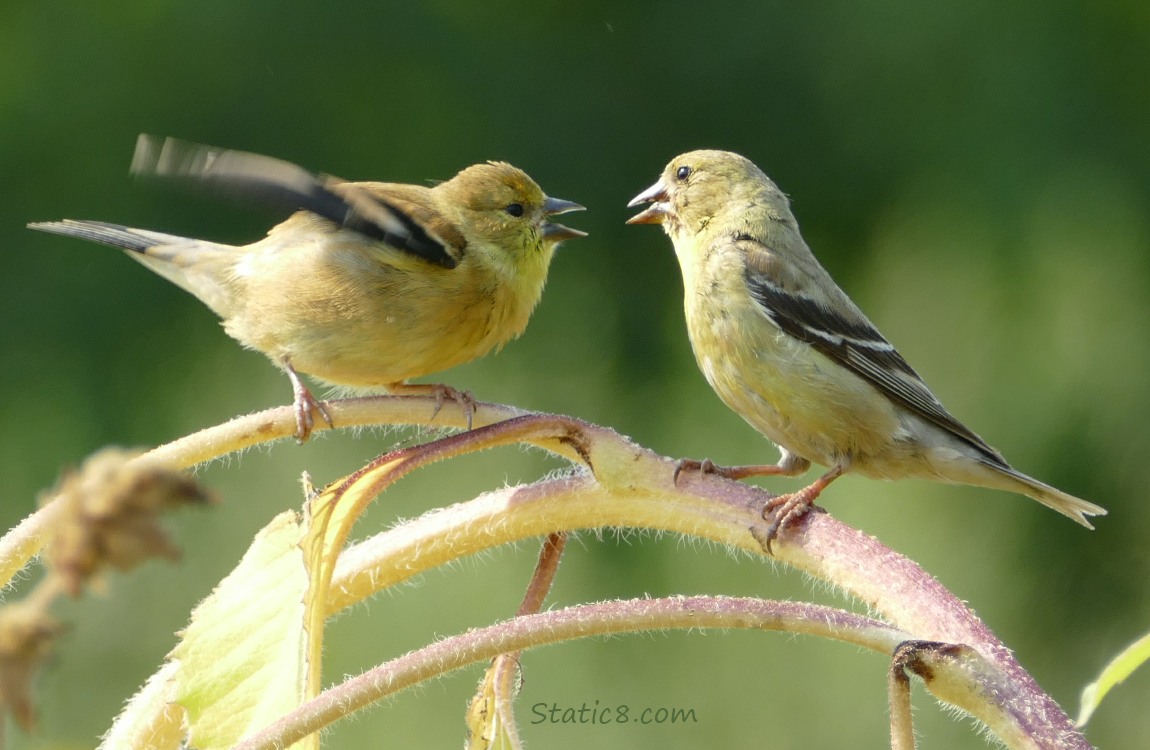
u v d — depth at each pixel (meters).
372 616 12.28
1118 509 13.10
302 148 13.95
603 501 3.41
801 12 14.35
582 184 14.17
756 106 14.30
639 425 13.74
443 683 11.52
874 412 6.54
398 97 14.08
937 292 13.81
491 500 3.55
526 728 11.79
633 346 13.99
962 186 13.74
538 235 6.83
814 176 14.25
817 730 11.95
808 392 6.54
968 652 2.73
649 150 14.26
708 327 6.82
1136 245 13.29
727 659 12.16
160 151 3.54
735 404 6.89
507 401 13.84
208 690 3.18
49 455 12.97
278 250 6.22
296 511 3.34
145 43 13.90
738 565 12.47
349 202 5.45
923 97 13.97
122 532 1.51
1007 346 13.55
